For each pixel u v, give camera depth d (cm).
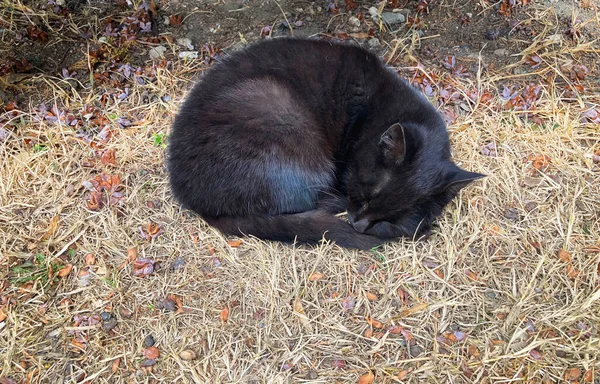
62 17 87
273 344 56
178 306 58
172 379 53
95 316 57
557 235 64
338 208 67
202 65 83
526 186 69
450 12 89
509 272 61
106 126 75
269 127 63
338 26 87
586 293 59
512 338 55
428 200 60
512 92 79
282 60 69
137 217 66
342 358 55
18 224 65
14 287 59
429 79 80
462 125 75
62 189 68
